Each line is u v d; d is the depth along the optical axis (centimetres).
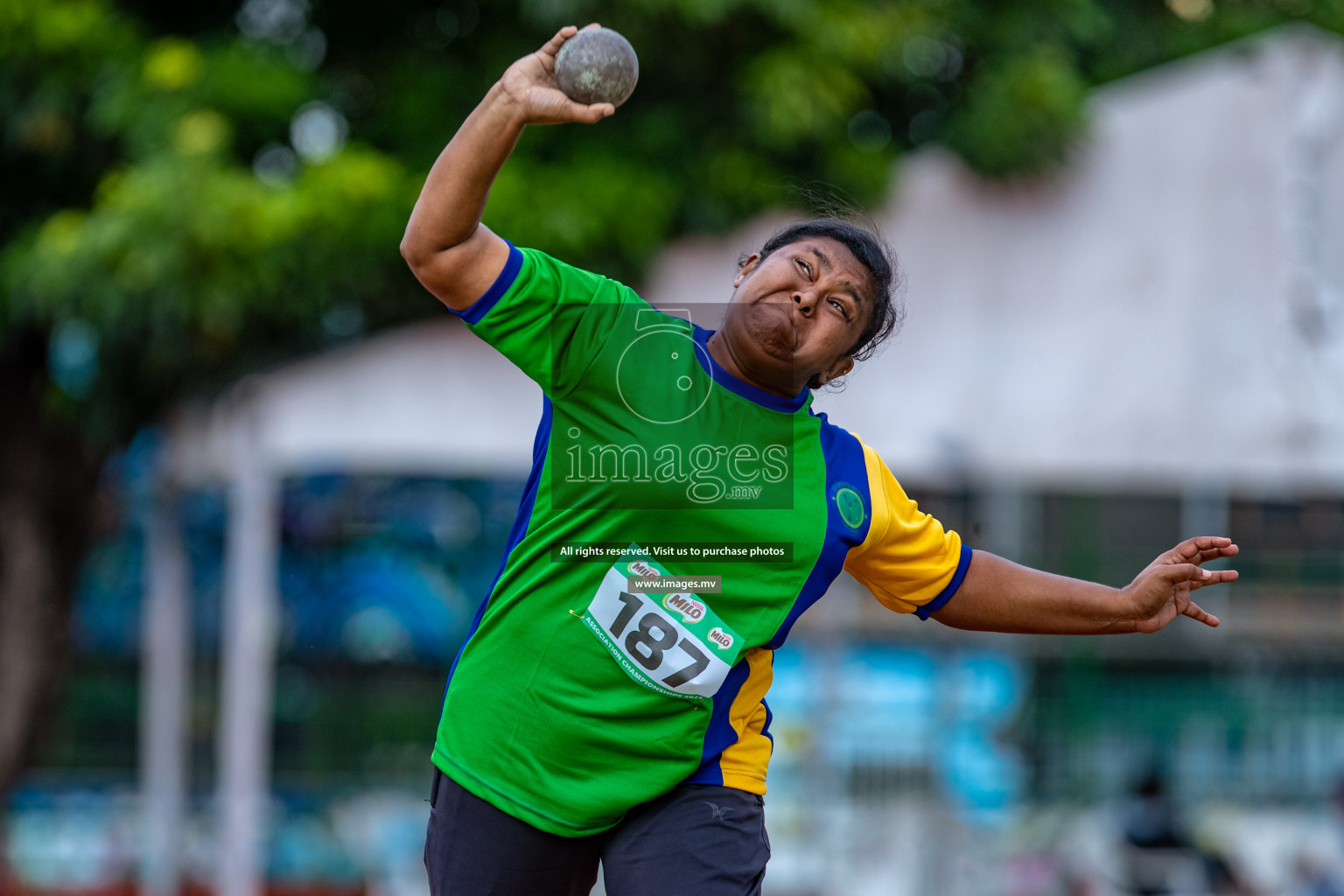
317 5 2069
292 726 2897
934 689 2880
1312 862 2698
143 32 1950
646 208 1800
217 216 1658
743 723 689
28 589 2233
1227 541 745
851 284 659
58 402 2048
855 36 1906
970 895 2466
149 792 2380
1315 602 3259
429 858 693
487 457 1809
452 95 1991
